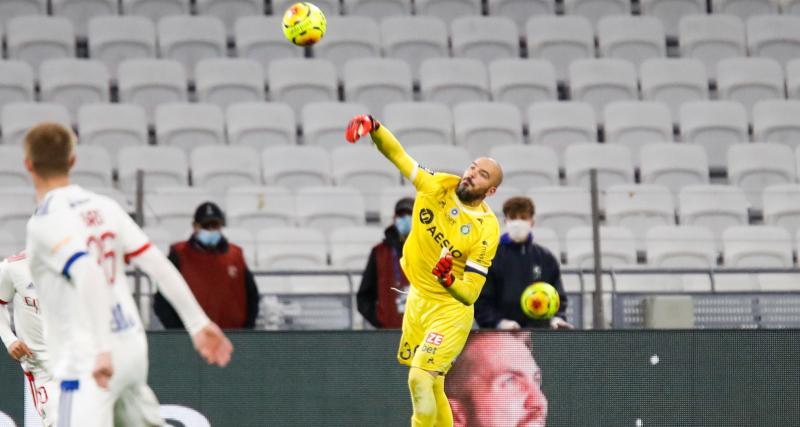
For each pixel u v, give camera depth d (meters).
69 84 53.31
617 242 42.53
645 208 45.88
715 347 31.36
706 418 31.23
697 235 43.50
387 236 33.22
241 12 59.50
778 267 39.41
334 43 57.19
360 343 31.31
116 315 18.28
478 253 28.11
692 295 35.38
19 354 27.19
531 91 55.69
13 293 27.58
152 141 53.72
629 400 31.19
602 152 50.69
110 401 18.06
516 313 32.34
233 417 31.12
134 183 48.25
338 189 45.12
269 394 31.20
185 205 40.91
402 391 31.17
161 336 31.12
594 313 33.78
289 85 54.69
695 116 54.16
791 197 46.34
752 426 31.28
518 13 60.69
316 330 31.34
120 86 53.78
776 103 54.41
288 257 41.75
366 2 59.81
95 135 50.97
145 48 56.16
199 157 49.09
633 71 56.66
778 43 59.06
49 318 18.31
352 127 27.56
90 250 18.00
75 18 57.78
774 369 31.31
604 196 45.84
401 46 57.59
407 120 52.28
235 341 31.30
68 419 17.73
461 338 28.73
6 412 30.67
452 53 59.00
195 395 31.11
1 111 51.88
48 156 18.30
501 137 52.56
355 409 31.20
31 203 39.03
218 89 54.22
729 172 51.34
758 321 35.41
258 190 43.78
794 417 31.25
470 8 60.47
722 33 59.31
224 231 41.81
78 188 18.56
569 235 42.69
